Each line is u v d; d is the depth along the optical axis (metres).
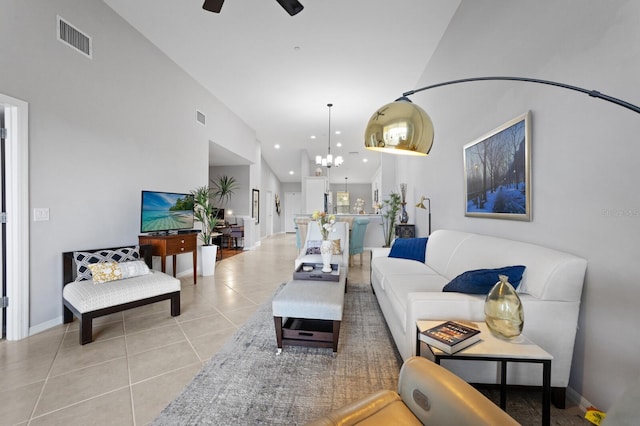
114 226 3.25
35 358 2.05
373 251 3.81
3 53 2.25
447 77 3.39
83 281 2.64
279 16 3.18
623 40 1.32
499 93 2.33
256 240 8.50
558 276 1.52
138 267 2.88
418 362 1.06
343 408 1.00
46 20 2.54
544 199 1.84
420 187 4.68
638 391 0.70
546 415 1.25
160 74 3.93
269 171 11.31
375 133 1.52
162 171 4.00
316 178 9.51
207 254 4.54
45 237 2.56
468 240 2.55
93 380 1.79
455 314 1.64
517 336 1.37
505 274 1.62
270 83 4.83
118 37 3.26
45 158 2.55
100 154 3.08
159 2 3.03
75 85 2.81
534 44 1.91
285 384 1.76
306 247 4.27
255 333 2.47
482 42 2.59
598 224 1.45
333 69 4.34
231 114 6.07
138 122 3.58
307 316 2.08
